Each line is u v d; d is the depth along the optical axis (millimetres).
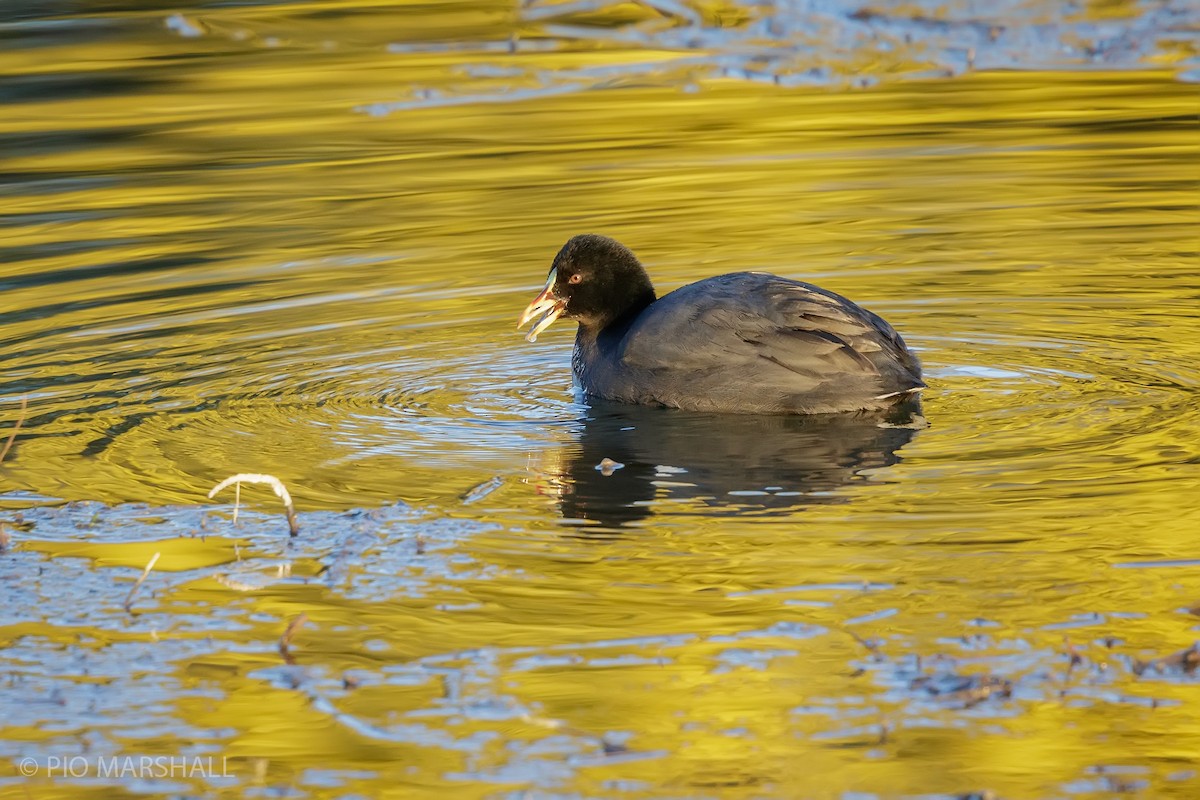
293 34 29641
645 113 24516
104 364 14562
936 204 19734
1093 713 7750
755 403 12641
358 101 25500
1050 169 21047
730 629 8688
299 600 9297
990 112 23969
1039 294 16016
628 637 8641
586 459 11664
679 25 29344
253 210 20453
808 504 10461
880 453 11492
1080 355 13977
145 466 11695
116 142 23719
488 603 9125
